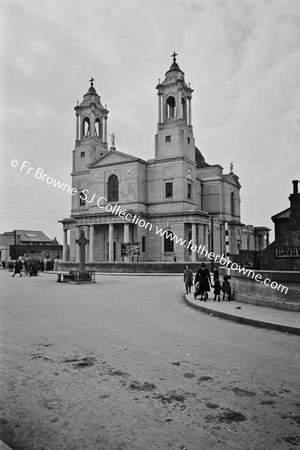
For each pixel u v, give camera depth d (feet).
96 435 15.76
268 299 50.85
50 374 23.68
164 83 189.47
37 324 41.01
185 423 16.89
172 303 59.82
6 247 266.36
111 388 21.21
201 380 22.57
